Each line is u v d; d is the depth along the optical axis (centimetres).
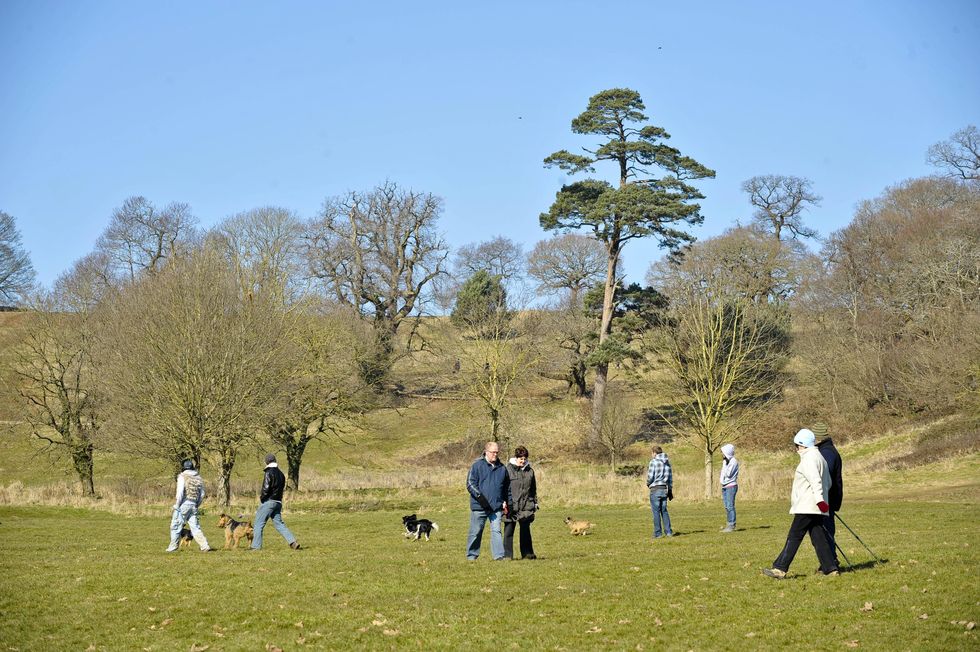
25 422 4412
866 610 1041
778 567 1237
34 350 4331
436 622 1065
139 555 1703
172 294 3603
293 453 4434
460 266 8325
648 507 3111
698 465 5281
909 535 1745
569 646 966
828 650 920
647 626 1029
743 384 4244
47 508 3181
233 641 1015
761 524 2253
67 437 4225
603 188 5356
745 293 5494
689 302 4469
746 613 1062
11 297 5566
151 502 3631
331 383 4456
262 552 1720
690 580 1260
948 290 5494
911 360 5306
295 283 5025
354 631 1039
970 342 4834
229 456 3675
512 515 1546
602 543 1891
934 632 948
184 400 3394
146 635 1048
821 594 1127
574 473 5097
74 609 1160
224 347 3488
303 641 1005
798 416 5578
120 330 3619
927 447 4462
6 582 1327
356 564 1458
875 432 5228
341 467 5438
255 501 3831
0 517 2980
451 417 5431
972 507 2594
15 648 1008
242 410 3512
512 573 1354
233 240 5566
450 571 1380
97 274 5581
